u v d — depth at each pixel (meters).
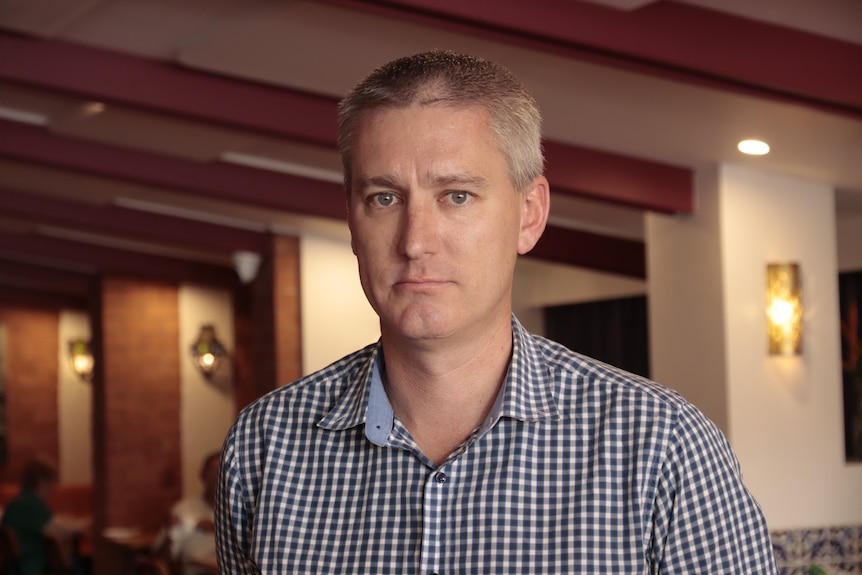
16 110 5.55
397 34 3.50
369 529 1.31
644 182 5.05
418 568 1.27
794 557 5.02
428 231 1.24
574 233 6.63
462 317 1.26
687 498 1.25
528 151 1.32
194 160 5.97
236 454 1.42
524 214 1.37
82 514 11.88
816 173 4.95
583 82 3.87
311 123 4.59
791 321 5.01
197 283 9.41
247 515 1.41
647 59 3.28
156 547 7.66
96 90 4.37
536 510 1.26
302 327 7.82
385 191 1.26
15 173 6.48
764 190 5.06
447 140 1.24
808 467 5.08
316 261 7.90
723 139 4.50
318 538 1.33
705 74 3.40
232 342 10.17
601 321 7.88
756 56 3.35
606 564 1.23
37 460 8.54
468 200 1.26
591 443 1.28
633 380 1.32
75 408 12.77
